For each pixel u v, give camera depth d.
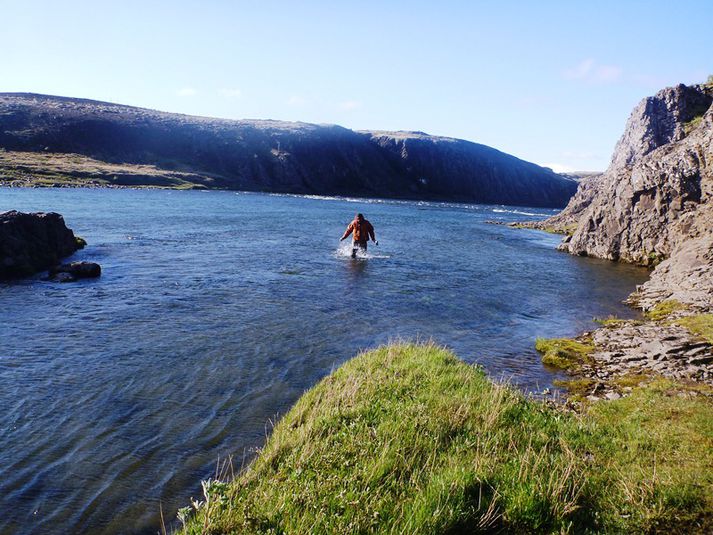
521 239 52.12
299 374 11.63
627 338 15.49
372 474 6.04
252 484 6.32
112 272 22.30
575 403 10.38
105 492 6.74
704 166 34.41
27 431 8.22
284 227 46.66
